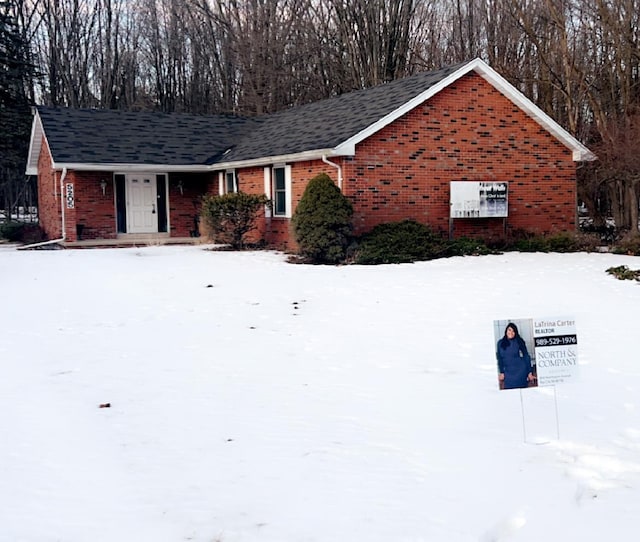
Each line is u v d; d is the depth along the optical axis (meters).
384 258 16.16
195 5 41.97
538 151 20.14
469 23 35.81
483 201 18.98
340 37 36.41
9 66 32.88
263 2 37.72
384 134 17.97
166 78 45.94
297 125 22.39
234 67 41.03
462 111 18.95
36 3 43.00
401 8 34.94
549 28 27.47
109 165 21.84
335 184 17.58
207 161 23.64
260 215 21.53
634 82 24.19
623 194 24.41
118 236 23.47
